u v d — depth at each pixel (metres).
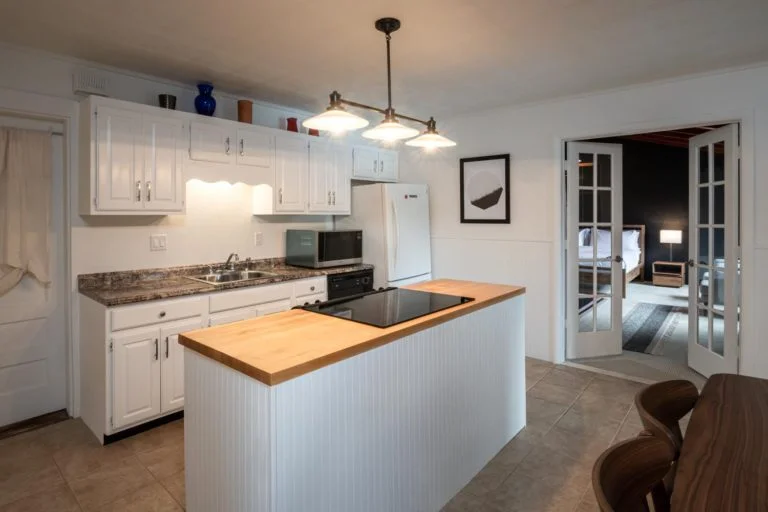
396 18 2.25
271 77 3.16
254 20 2.26
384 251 4.14
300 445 1.43
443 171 4.60
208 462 1.62
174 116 3.00
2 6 2.12
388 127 2.15
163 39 2.50
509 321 2.66
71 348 2.91
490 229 4.30
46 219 2.89
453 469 2.17
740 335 3.15
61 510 2.03
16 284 2.83
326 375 1.50
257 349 1.53
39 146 2.85
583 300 4.20
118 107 2.76
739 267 3.18
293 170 3.76
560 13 2.21
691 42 2.60
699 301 3.70
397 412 1.82
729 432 1.25
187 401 1.72
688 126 3.31
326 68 2.97
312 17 2.23
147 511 2.03
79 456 2.47
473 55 2.77
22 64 2.63
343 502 1.59
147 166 2.89
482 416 2.40
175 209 3.03
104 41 2.52
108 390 2.54
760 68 2.98
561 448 2.56
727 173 3.24
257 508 1.41
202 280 3.26
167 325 2.76
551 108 3.88
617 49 2.70
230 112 3.60
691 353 3.78
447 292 2.64
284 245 4.14
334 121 2.03
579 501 2.09
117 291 2.80
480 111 4.21
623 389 3.39
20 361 2.88
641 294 7.17
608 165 4.12
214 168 3.23
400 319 1.95
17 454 2.49
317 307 2.20
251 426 1.41
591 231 4.11
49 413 2.99
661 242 8.02
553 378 3.62
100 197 2.71
